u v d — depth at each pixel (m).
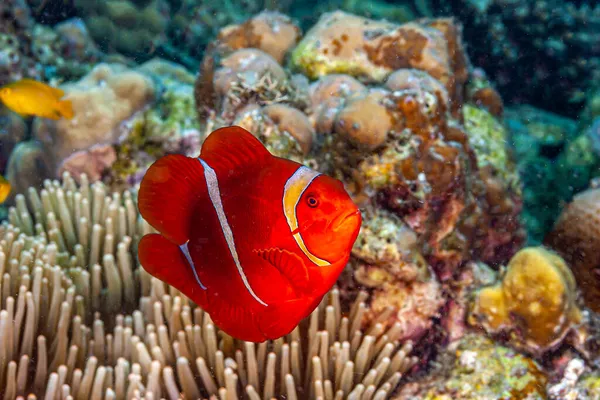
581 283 0.74
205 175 0.38
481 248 0.82
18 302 0.56
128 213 0.75
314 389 0.56
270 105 0.72
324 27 0.88
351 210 0.36
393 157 0.66
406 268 0.62
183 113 0.95
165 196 0.38
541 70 1.47
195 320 0.59
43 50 1.19
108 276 0.63
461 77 0.88
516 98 1.54
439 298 0.66
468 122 0.89
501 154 0.86
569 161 1.14
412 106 0.66
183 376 0.54
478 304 0.66
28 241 0.71
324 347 0.56
